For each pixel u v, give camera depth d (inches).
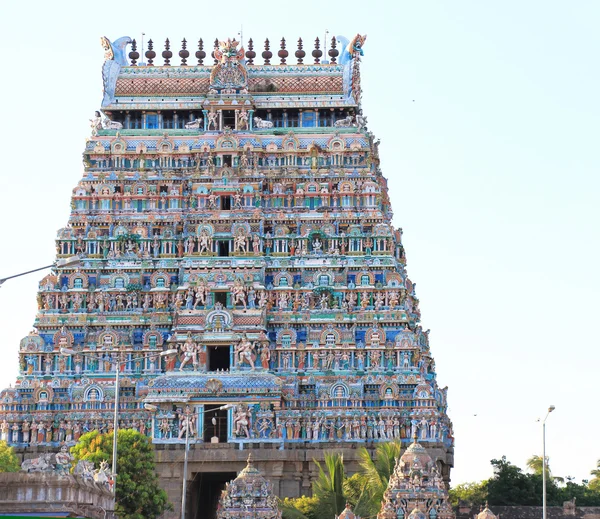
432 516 4525.1
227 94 7160.4
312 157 7062.0
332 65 7347.4
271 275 6806.1
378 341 6628.9
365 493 5226.4
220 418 6491.1
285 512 5201.8
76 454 5580.7
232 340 6555.1
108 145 7116.1
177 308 6658.5
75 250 6889.8
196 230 6840.6
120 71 7332.7
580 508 6565.0
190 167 7081.7
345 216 6899.6
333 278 6776.6
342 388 6471.5
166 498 5802.2
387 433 6407.5
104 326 6732.3
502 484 7273.6
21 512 3895.2
